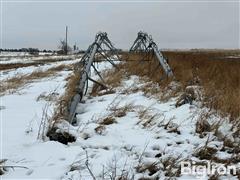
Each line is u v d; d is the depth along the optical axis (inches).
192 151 195.2
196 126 231.5
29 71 839.1
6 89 441.7
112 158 178.4
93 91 390.6
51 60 1537.9
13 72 831.1
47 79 574.9
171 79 442.0
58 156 179.9
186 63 679.1
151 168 166.9
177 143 209.9
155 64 618.8
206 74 490.0
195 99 311.7
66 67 858.1
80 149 190.1
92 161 173.9
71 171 161.9
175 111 281.9
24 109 300.5
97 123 243.4
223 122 247.8
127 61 707.4
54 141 200.2
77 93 303.4
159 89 382.0
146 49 669.3
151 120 246.8
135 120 255.0
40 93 404.5
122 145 199.2
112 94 373.1
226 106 268.5
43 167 166.1
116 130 225.6
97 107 304.2
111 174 158.2
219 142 211.2
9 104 329.4
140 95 361.4
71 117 243.0
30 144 197.5
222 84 386.3
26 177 154.6
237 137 221.6
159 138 215.6
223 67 637.3
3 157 177.3
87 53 598.5
